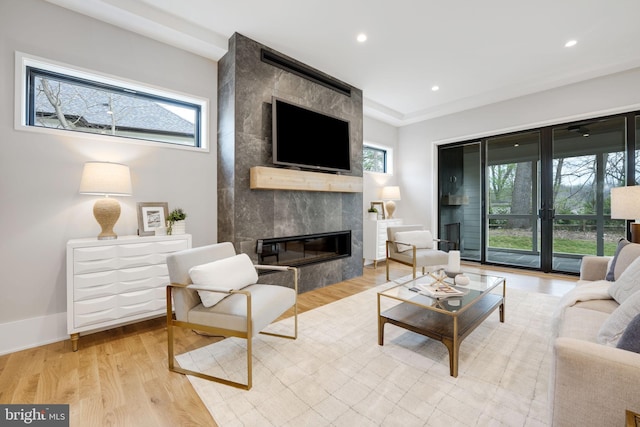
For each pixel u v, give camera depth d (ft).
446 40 10.51
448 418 4.73
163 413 4.94
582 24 9.52
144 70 9.38
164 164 9.80
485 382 5.67
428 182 18.47
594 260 8.02
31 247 7.59
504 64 12.18
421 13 9.04
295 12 9.00
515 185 15.67
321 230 12.86
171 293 6.46
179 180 10.12
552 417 3.34
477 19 9.31
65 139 8.05
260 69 10.75
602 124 13.14
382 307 10.11
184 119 10.75
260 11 8.95
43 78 8.20
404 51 11.24
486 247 16.76
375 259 15.97
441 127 17.81
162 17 8.89
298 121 11.61
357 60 11.93
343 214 13.89
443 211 18.52
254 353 6.89
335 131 13.12
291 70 11.70
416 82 13.93
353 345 7.26
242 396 5.35
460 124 17.03
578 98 13.25
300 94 12.00
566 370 3.19
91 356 6.88
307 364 6.39
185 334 8.08
